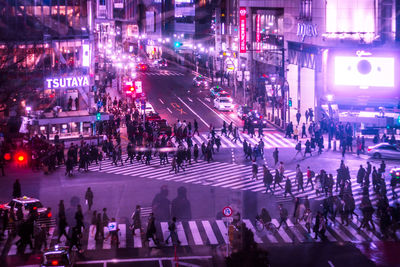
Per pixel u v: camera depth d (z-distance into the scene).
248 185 39.22
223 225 30.33
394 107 60.28
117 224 29.97
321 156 48.78
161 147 51.34
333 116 57.62
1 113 55.62
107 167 45.75
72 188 38.50
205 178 41.50
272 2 73.19
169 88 92.31
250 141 55.88
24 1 60.22
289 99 61.19
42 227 28.11
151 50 150.38
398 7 60.44
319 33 63.16
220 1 110.69
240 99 81.12
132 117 64.69
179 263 24.77
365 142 54.28
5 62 55.19
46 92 61.03
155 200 35.28
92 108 57.56
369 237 28.48
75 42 63.34
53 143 53.00
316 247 26.92
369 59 60.84
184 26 132.88
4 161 42.94
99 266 24.48
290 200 35.31
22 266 24.62
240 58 92.94
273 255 25.70
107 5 129.88
